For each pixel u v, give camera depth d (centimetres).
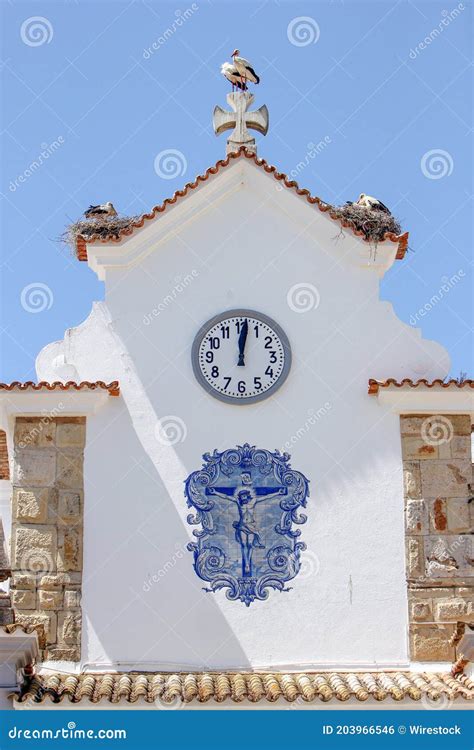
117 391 2622
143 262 2698
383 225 2706
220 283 2691
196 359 2647
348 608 2550
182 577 2553
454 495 2602
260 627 2536
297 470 2608
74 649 2514
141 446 2612
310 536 2580
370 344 2672
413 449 2617
